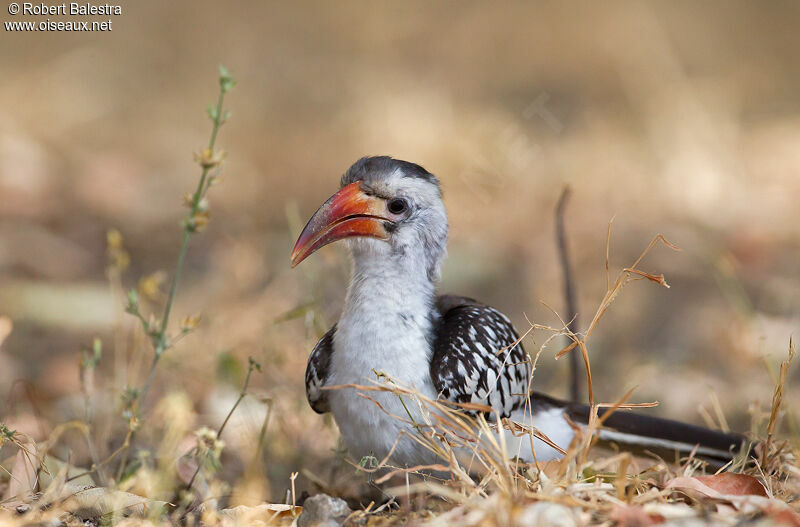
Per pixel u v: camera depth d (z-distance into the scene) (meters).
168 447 7.36
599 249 14.10
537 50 22.00
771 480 6.27
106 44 21.39
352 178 7.03
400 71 21.12
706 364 10.92
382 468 6.79
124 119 19.02
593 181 15.97
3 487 6.67
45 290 11.97
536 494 5.38
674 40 22.23
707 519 5.24
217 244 14.20
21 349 10.82
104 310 11.83
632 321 12.05
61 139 17.73
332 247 8.84
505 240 14.37
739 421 9.64
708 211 15.31
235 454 8.15
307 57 21.70
